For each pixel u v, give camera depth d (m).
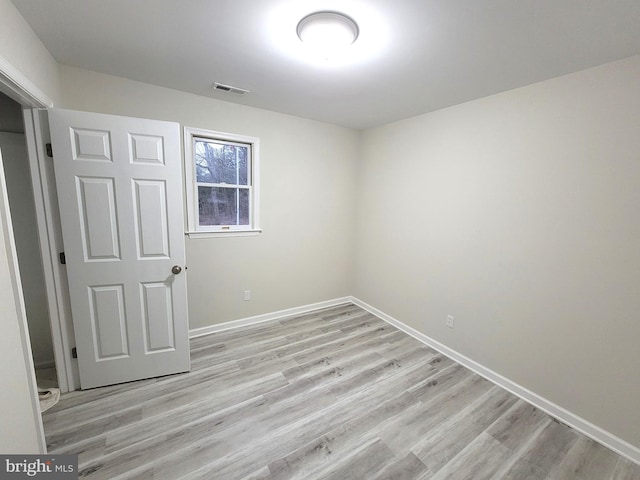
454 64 1.80
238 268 3.04
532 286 2.06
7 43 1.27
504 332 2.24
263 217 3.10
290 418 1.84
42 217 1.81
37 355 2.30
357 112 2.88
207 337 2.89
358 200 3.78
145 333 2.15
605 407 1.74
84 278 1.93
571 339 1.88
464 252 2.51
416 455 1.61
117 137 1.89
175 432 1.70
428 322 2.88
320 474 1.47
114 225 1.96
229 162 2.90
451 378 2.34
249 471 1.48
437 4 1.26
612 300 1.70
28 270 2.23
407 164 3.04
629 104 1.59
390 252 3.32
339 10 1.34
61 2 1.31
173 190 2.09
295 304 3.52
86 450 1.56
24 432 1.23
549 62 1.71
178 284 2.20
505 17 1.33
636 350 1.62
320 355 2.62
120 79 2.20
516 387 2.17
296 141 3.18
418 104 2.56
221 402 1.97
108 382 2.09
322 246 3.62
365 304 3.77
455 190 2.56
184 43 1.68
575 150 1.81
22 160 2.15
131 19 1.45
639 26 1.33
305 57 1.80
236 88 2.35
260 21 1.45
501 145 2.20
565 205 1.87
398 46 1.62
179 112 2.47
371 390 2.15
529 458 1.62
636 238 1.60
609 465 1.60
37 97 1.60
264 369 2.38
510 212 2.16
